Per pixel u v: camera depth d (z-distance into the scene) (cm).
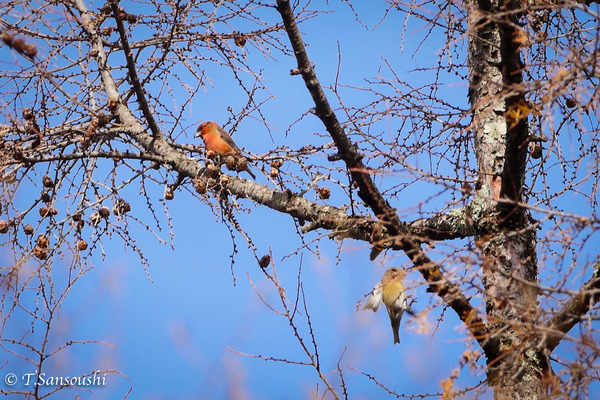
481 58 1114
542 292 662
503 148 1077
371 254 1045
